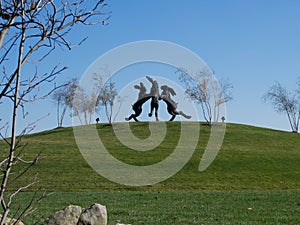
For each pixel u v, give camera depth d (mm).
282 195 20844
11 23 3541
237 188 31281
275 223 12859
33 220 12125
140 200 20297
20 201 19000
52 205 17922
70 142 54625
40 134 63531
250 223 12836
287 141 61375
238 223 12852
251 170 38125
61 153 45375
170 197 21469
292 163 41781
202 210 15953
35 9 3645
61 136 60812
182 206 17469
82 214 8977
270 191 24312
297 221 13156
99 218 8992
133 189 30188
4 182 3529
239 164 40656
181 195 22438
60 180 32125
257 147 55312
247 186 32094
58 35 3746
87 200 20406
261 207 16562
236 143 57656
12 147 3537
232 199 19672
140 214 14906
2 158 3945
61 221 8734
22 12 3496
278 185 32719
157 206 17562
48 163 39094
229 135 62188
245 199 19484
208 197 20906
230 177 35219
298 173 37312
